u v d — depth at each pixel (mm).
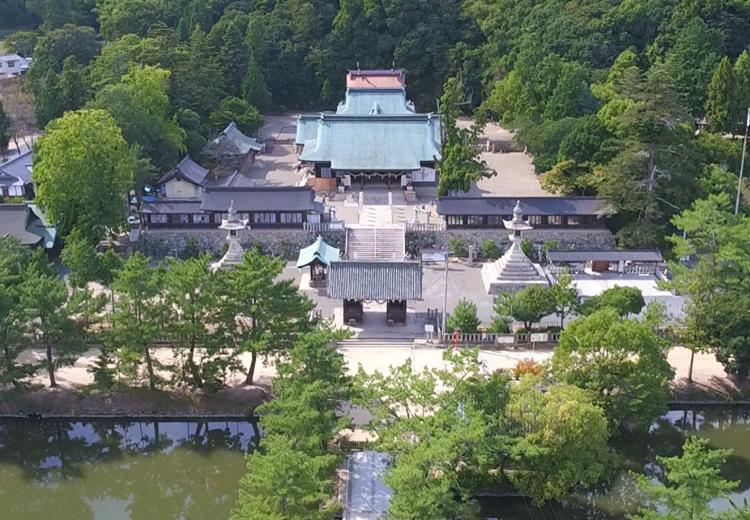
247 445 65875
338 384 56594
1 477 62969
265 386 69438
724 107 117062
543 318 77125
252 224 96812
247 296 65438
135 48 126375
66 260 79188
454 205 96188
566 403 53531
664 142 94125
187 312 65312
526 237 96750
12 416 66750
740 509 45031
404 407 61719
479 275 90000
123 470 63719
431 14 161625
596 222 96562
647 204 91750
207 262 68125
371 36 161125
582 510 57000
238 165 119875
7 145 131000
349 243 94375
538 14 153625
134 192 103688
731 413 68812
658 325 69688
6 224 91750
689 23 137375
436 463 49656
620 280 86312
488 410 53406
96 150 89000
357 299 76000
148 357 66938
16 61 161000
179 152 115125
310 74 160375
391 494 53469
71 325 66188
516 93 130625
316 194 109500
